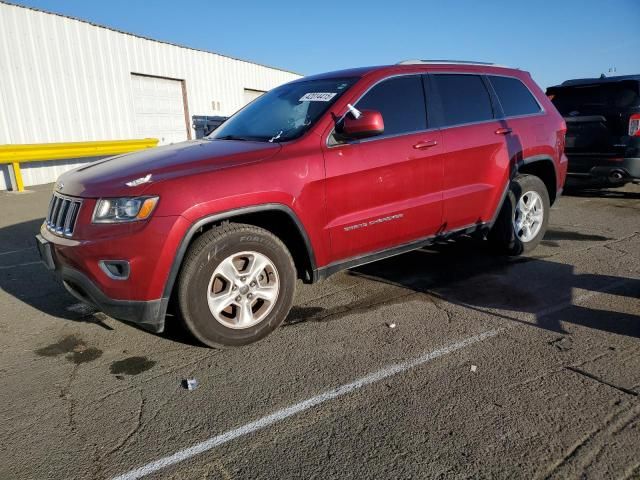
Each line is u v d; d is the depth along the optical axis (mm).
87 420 2576
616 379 2779
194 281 3035
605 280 4391
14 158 10352
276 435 2404
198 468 2197
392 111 3928
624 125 7316
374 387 2795
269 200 3186
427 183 4043
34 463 2258
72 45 12352
